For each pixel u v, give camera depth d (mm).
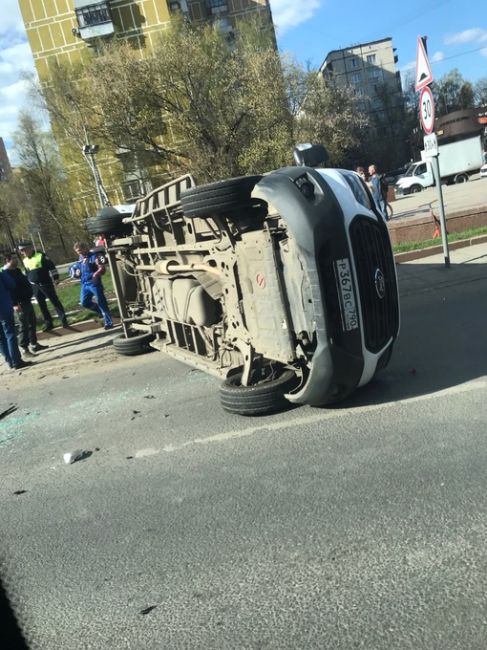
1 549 3389
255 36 32156
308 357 4254
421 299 8438
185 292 5668
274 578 2691
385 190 13766
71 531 3477
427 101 9562
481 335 6152
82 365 8320
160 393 6152
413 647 2164
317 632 2312
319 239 3936
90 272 10695
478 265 9984
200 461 4164
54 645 2477
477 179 38062
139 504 3672
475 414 4141
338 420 4438
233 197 4293
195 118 28578
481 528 2809
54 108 34250
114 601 2719
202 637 2391
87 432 5324
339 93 33750
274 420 4680
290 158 28234
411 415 4312
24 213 50812
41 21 49656
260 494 3510
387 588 2496
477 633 2182
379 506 3143
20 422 6035
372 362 4406
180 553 3029
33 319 9883
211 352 5711
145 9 50031
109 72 28141
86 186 38344
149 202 6508
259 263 4316
